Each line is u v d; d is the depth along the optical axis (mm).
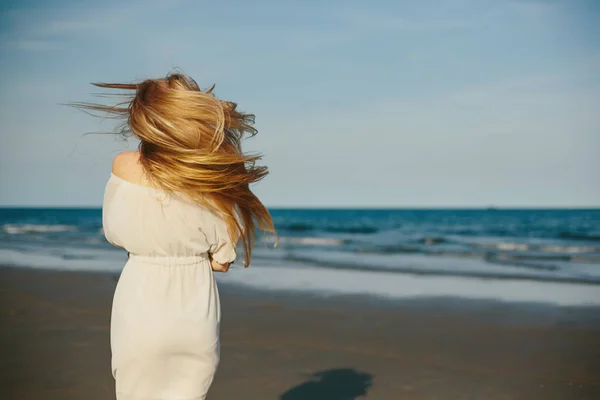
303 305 8273
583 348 5863
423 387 4578
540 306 8312
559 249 20766
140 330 2168
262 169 2311
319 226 41500
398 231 36594
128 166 2207
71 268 13094
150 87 2178
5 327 6531
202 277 2285
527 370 5078
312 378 4785
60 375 4727
